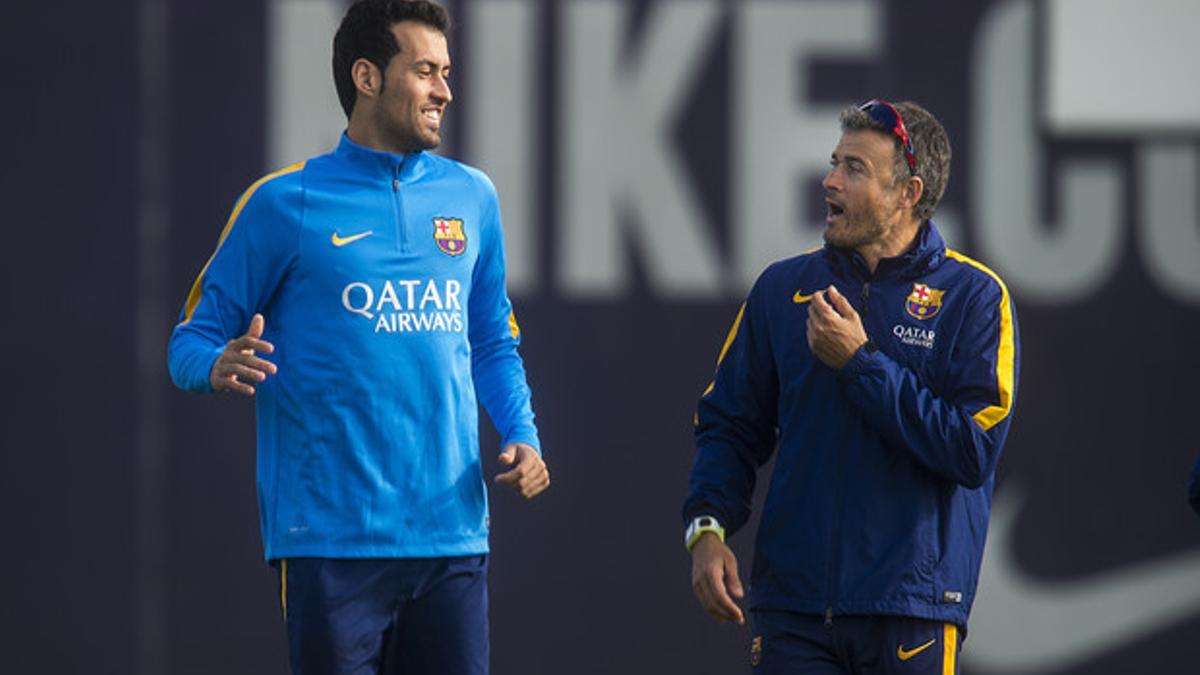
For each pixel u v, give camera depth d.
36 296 20.41
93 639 20.30
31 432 20.36
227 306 10.84
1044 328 20.67
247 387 10.10
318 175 10.94
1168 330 20.67
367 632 10.87
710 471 11.40
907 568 10.71
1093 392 20.67
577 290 20.64
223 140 20.56
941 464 10.60
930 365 11.01
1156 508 20.64
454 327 10.99
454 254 11.05
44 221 20.44
